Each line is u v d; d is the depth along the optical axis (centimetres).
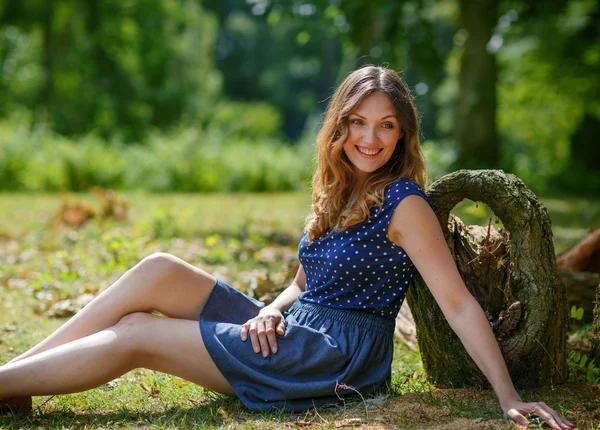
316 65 5553
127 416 299
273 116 4294
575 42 2156
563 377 329
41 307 523
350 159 307
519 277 316
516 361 314
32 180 1783
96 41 3259
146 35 3466
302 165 1966
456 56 1942
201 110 3884
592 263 515
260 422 281
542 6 1678
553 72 2283
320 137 315
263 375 294
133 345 292
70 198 1536
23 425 283
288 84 5672
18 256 757
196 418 293
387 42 1441
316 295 312
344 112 304
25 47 3173
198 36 4288
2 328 465
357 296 305
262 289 490
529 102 2489
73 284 599
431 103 3572
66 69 3203
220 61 5659
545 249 317
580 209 1399
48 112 3134
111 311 303
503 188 316
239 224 926
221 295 313
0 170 1761
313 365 294
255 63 5662
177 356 295
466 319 281
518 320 315
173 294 307
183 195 1709
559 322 320
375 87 303
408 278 313
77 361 286
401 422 275
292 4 1448
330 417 286
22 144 1820
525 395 308
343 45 1481
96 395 330
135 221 1018
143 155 1888
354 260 299
